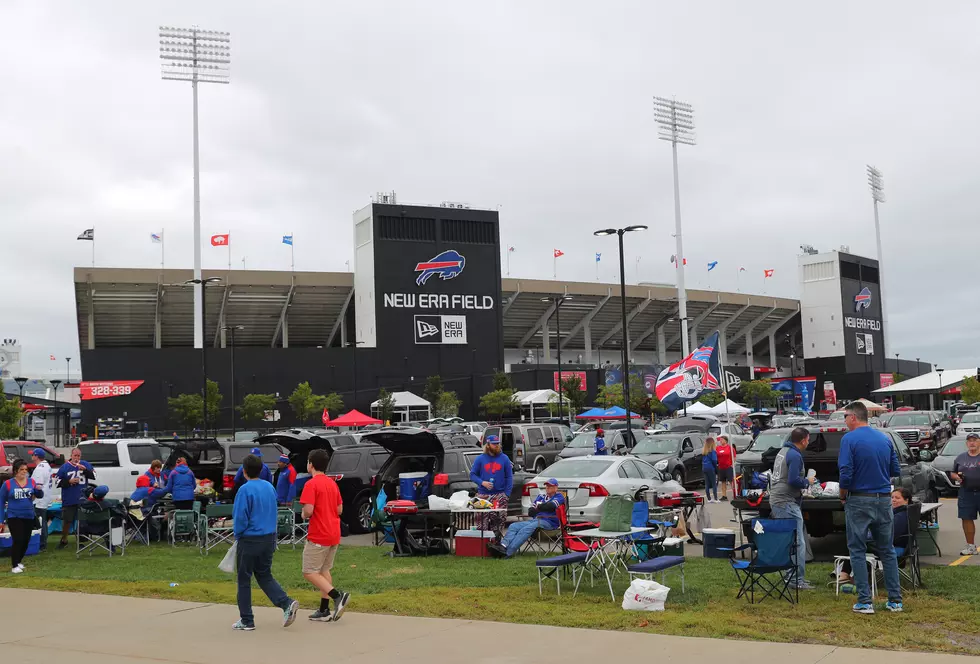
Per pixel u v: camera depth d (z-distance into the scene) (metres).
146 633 8.61
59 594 11.16
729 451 22.34
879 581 9.85
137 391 74.25
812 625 8.01
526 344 111.38
